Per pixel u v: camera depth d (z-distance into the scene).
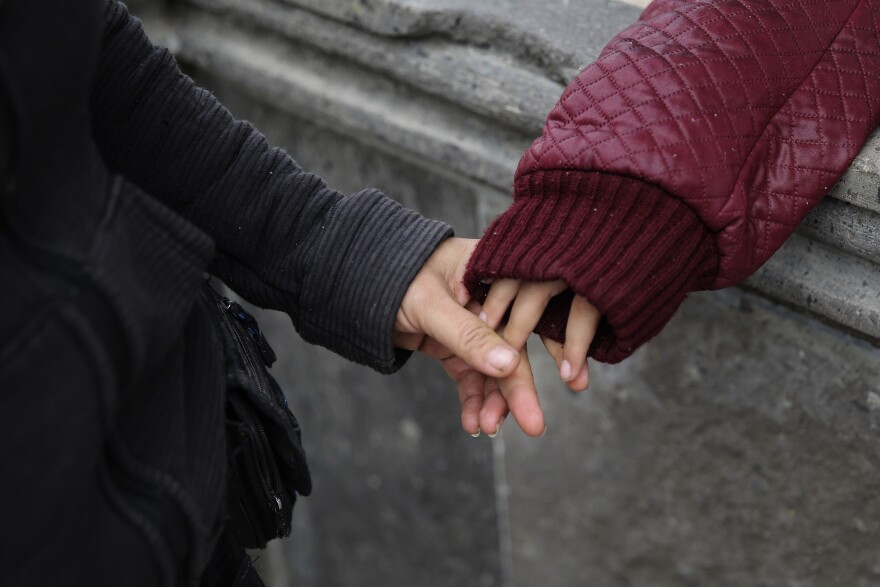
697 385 1.10
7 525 0.71
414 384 1.34
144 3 1.30
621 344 0.87
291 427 0.89
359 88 1.19
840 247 0.93
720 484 1.13
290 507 0.92
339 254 0.90
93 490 0.73
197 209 0.90
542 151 0.88
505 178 1.10
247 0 1.20
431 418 1.35
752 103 0.86
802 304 0.97
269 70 1.24
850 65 0.88
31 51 0.71
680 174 0.84
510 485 1.32
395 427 1.41
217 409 0.81
